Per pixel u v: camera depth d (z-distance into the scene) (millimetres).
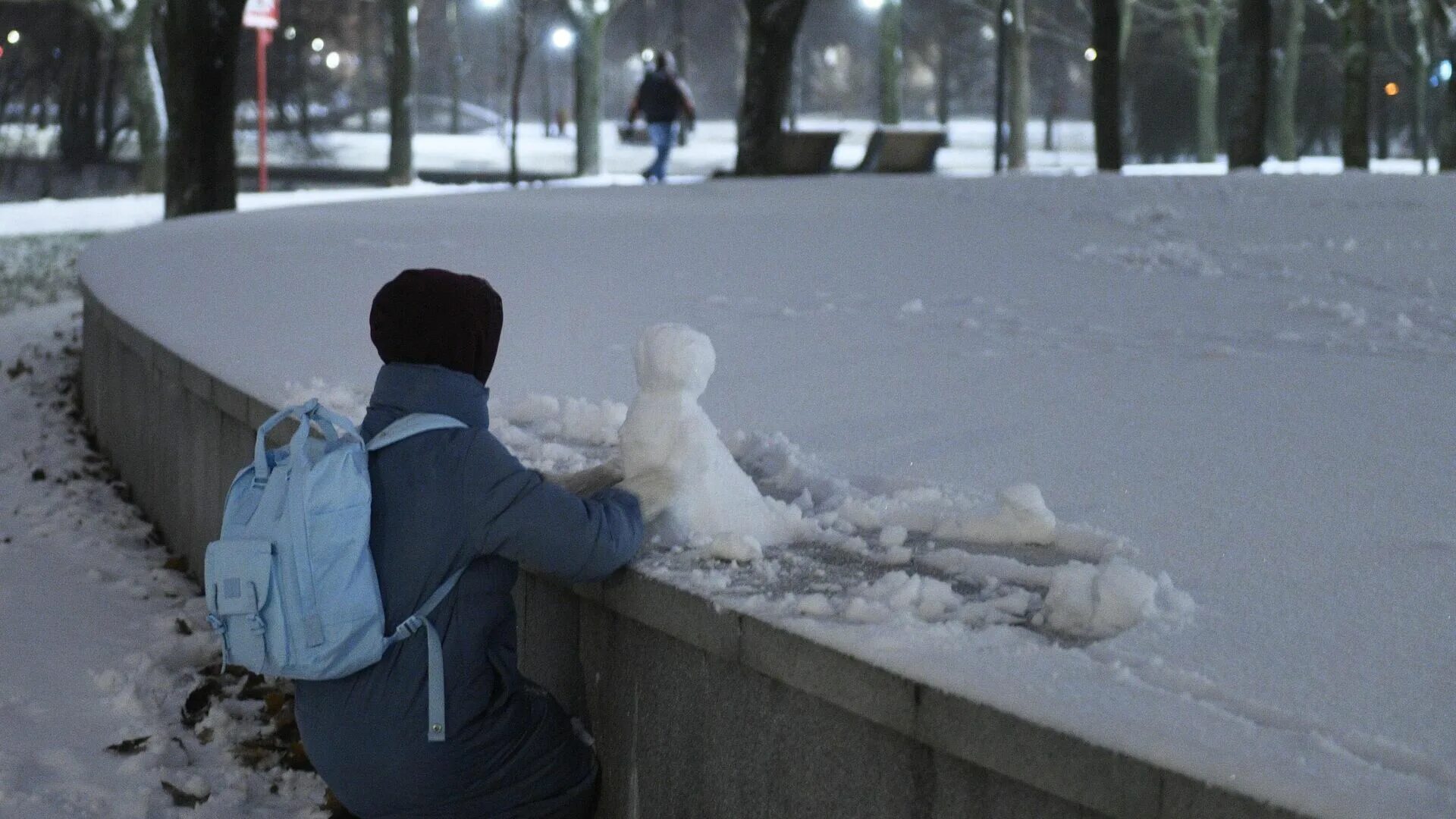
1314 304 8141
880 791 2639
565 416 4805
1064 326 7457
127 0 33312
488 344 3238
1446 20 33344
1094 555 3352
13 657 5098
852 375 5945
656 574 3150
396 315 3162
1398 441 4641
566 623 3617
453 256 10539
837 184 18625
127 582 6113
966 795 2479
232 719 4785
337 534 2891
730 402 5379
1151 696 2383
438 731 2994
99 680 4953
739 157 24797
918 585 2947
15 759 4312
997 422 4980
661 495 3387
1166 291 9016
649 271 9734
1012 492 3465
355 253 10617
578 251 10969
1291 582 3119
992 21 66500
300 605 2859
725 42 85938
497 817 3152
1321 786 2025
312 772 4418
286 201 27844
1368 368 6117
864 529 3598
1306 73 62000
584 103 38719
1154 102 63062
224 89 18328
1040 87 79562
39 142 49219
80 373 10273
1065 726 2277
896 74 45812
